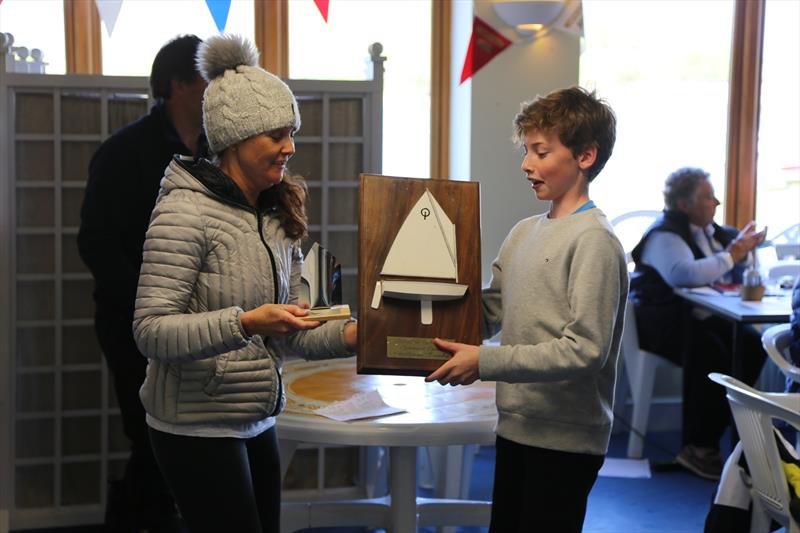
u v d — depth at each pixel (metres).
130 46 3.82
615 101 4.36
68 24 3.77
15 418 3.08
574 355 1.58
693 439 3.72
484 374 1.61
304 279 1.77
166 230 1.59
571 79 3.97
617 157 4.39
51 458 3.12
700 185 3.93
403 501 2.41
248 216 1.67
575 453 1.69
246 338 1.57
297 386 2.56
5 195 2.99
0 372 3.03
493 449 4.02
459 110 4.09
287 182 1.77
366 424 2.17
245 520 1.67
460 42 4.04
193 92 2.50
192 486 1.65
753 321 3.38
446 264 1.71
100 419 3.17
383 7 4.11
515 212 4.02
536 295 1.69
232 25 3.95
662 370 4.39
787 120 4.45
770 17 4.38
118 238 2.51
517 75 3.94
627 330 3.91
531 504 1.71
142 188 2.53
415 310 1.68
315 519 2.56
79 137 3.03
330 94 3.14
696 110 4.39
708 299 3.69
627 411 4.32
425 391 2.51
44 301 3.09
